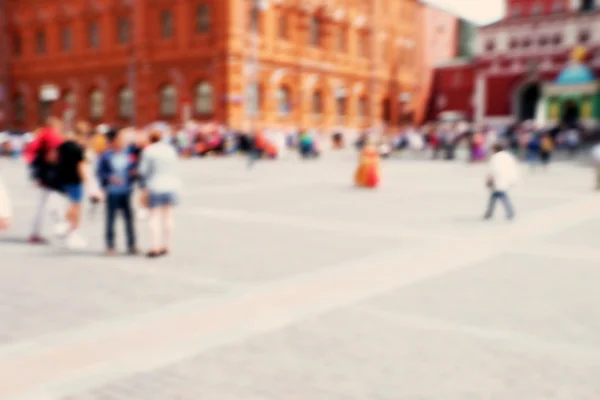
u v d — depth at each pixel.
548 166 28.69
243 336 5.44
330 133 47.38
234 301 6.54
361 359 4.91
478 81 55.28
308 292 6.91
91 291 6.96
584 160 32.94
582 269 8.12
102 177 8.86
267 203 15.12
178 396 4.21
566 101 50.78
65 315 6.05
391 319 5.94
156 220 8.89
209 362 4.83
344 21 48.34
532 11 51.75
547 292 6.96
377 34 52.31
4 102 49.97
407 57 57.50
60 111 47.28
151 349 5.11
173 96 41.69
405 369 4.71
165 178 8.78
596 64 48.66
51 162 9.98
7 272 7.91
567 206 14.63
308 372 4.64
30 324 5.77
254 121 40.31
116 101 44.22
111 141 8.84
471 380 4.52
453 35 64.50
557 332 5.61
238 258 8.77
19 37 49.50
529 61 52.03
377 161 19.00
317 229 11.32
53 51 46.97
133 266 8.28
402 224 11.92
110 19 43.25
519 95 53.41
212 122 39.56
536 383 4.48
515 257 8.88
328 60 46.81
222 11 38.31
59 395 4.21
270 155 34.09
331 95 47.41
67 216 9.66
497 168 12.31
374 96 52.53
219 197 16.31
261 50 40.66
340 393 4.27
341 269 8.06
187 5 39.81
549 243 9.97
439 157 36.69
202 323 5.80
